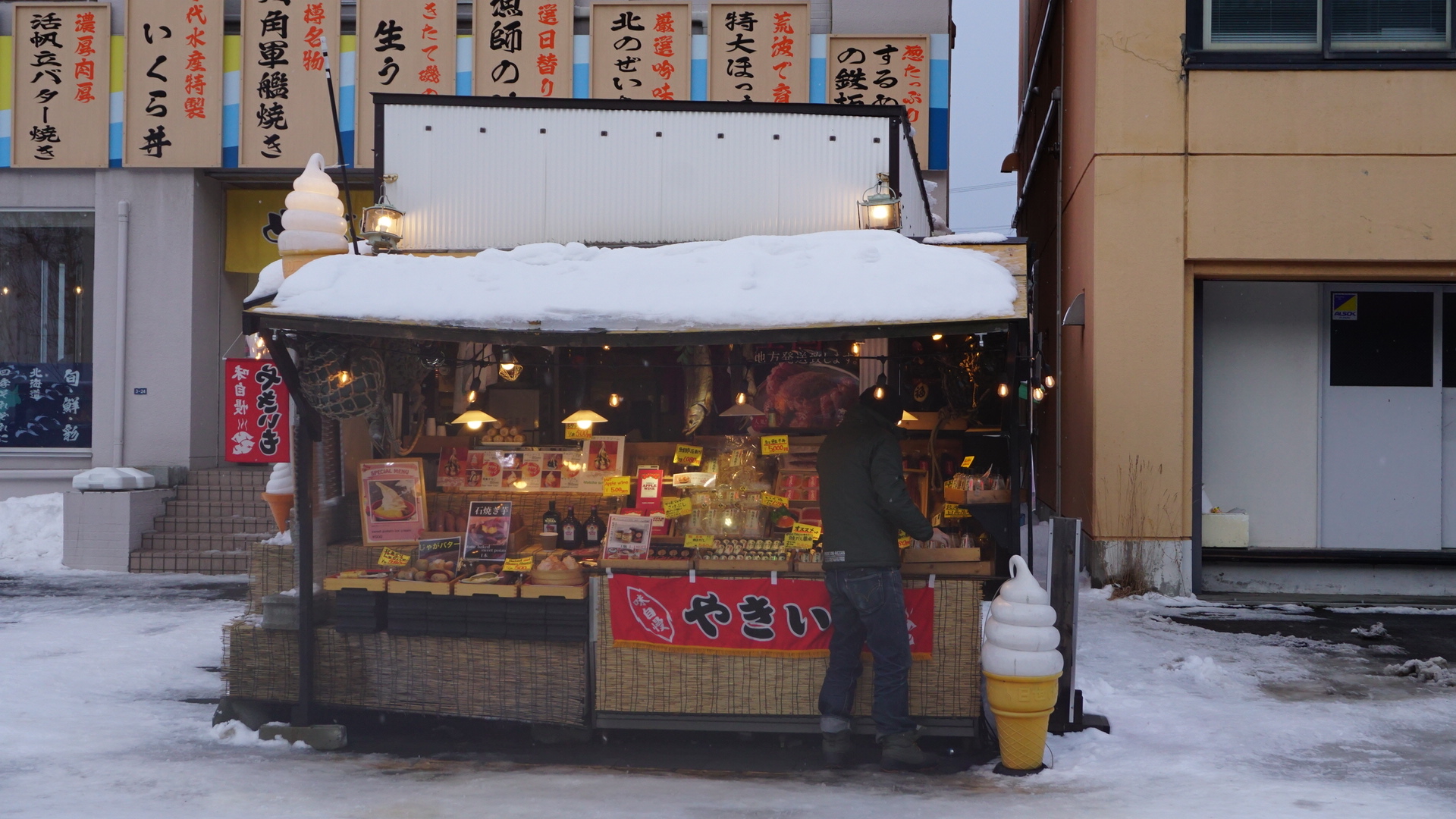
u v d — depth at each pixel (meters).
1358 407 9.62
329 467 5.61
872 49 10.95
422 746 5.04
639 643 4.94
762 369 7.37
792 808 4.04
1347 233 8.84
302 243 5.47
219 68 11.44
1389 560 9.27
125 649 6.84
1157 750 4.82
